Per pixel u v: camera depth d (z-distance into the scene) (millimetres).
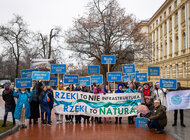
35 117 9695
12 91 8938
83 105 9938
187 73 30812
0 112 13148
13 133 7742
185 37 32156
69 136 7219
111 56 12125
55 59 33594
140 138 6953
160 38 43906
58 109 9805
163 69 41875
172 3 36438
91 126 9062
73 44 25562
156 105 8008
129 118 9922
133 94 9953
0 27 33469
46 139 6852
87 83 12438
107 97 9961
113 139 6809
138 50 25219
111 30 24094
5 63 56781
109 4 24891
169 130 8125
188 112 13688
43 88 9641
